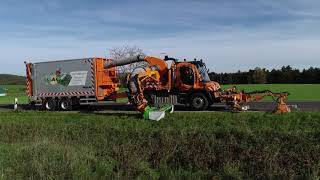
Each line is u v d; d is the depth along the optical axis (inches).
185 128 724.7
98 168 598.9
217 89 1023.0
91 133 793.6
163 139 692.1
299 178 542.0
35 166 571.8
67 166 580.1
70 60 1205.7
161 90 1063.6
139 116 894.4
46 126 859.4
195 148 655.1
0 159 616.4
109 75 1197.7
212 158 622.5
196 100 1021.8
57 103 1226.0
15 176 550.3
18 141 797.9
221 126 723.4
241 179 553.0
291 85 2751.0
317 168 545.6
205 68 1069.8
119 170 594.2
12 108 1338.6
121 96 1152.8
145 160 640.4
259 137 650.2
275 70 3388.3
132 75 944.3
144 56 1099.3
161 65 1072.8
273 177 543.5
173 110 1007.0
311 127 685.3
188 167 619.2
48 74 1237.7
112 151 680.4
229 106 995.9
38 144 689.0
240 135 667.4
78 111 1144.8
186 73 1037.8
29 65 1264.8
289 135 636.1
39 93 1250.6
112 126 802.2
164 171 601.0
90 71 1182.9
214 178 565.6
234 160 608.4
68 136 799.1
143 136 729.0
